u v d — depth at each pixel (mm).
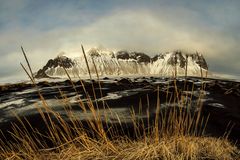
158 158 3320
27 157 3977
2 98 15281
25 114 9125
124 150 3641
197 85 16672
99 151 3682
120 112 8656
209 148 3955
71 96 13492
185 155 3430
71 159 3592
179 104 4340
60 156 3863
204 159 3465
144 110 8953
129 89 15305
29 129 7164
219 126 7375
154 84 17406
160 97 11227
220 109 9180
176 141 3758
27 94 16047
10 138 6434
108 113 8445
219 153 3811
